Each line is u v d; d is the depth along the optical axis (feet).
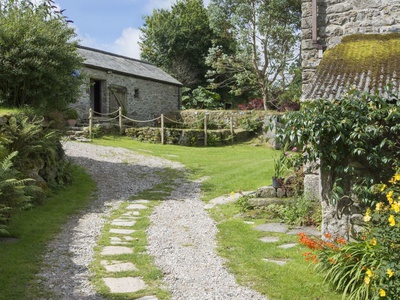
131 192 32.53
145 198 30.81
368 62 23.18
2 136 24.44
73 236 21.01
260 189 28.37
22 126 26.58
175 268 17.24
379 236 14.17
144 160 45.16
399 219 13.99
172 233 22.41
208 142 62.75
